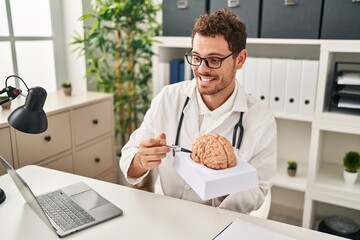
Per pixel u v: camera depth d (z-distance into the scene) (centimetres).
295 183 191
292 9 170
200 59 105
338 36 163
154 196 111
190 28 198
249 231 90
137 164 111
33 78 223
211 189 80
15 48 207
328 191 178
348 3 158
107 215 98
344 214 212
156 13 236
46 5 225
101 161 211
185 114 127
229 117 124
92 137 200
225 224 95
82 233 91
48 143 170
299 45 201
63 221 95
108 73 239
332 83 179
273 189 231
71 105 180
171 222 96
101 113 206
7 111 166
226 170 84
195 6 194
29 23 215
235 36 104
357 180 186
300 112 183
